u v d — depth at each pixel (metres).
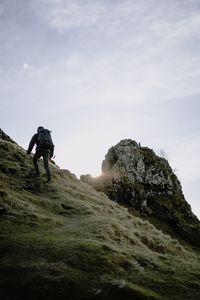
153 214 52.78
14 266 10.42
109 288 9.41
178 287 10.04
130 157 60.06
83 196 21.62
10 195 17.00
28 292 9.30
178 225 50.72
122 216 20.34
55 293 9.23
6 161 23.45
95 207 19.33
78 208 18.31
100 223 15.41
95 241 12.59
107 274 10.32
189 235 48.62
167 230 49.22
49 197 19.59
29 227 14.27
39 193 19.91
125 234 15.18
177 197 57.38
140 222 20.75
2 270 10.24
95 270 10.48
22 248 11.58
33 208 16.70
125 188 55.53
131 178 57.25
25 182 20.84
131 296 9.12
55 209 17.88
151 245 15.98
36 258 10.94
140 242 15.34
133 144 62.50
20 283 9.62
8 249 11.54
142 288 9.71
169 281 10.45
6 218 14.58
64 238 12.76
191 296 9.53
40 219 15.45
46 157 21.70
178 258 14.52
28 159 26.08
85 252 11.45
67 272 10.15
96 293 9.20
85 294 9.19
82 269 10.46
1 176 20.11
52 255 11.14
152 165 59.81
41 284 9.55
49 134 22.02
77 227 14.95
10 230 13.51
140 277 10.57
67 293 9.23
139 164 59.19
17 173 21.84
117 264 11.12
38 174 22.05
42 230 14.11
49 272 10.09
